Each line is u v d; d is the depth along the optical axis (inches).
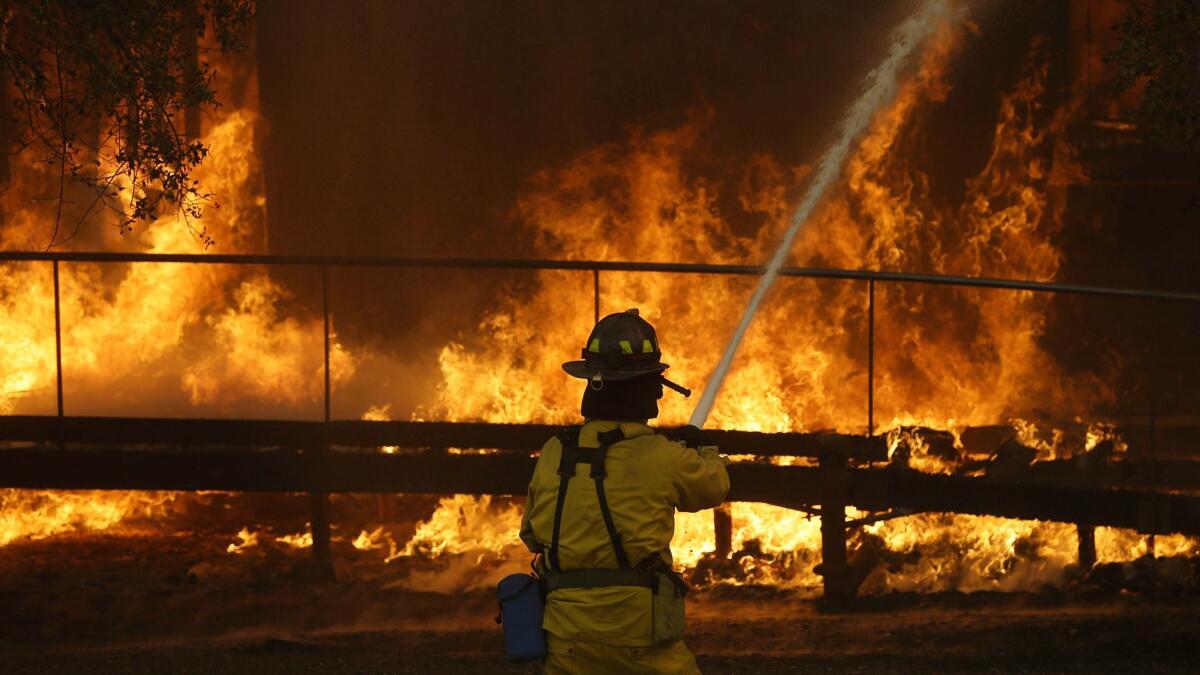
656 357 190.5
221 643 385.4
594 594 179.3
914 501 445.1
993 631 391.2
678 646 184.2
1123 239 819.4
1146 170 813.9
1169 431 613.0
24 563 499.5
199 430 474.0
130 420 475.8
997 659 347.6
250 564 499.5
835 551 443.8
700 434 204.7
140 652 362.6
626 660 178.9
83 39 357.1
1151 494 447.5
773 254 836.0
